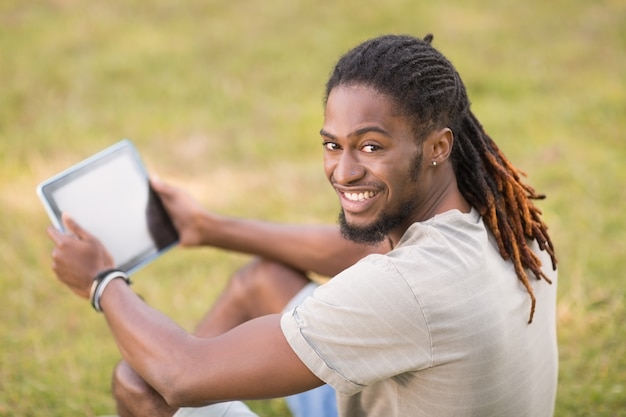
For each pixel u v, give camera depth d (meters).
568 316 3.79
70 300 4.17
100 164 2.87
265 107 6.51
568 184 5.14
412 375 2.03
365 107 1.97
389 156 1.99
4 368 3.61
